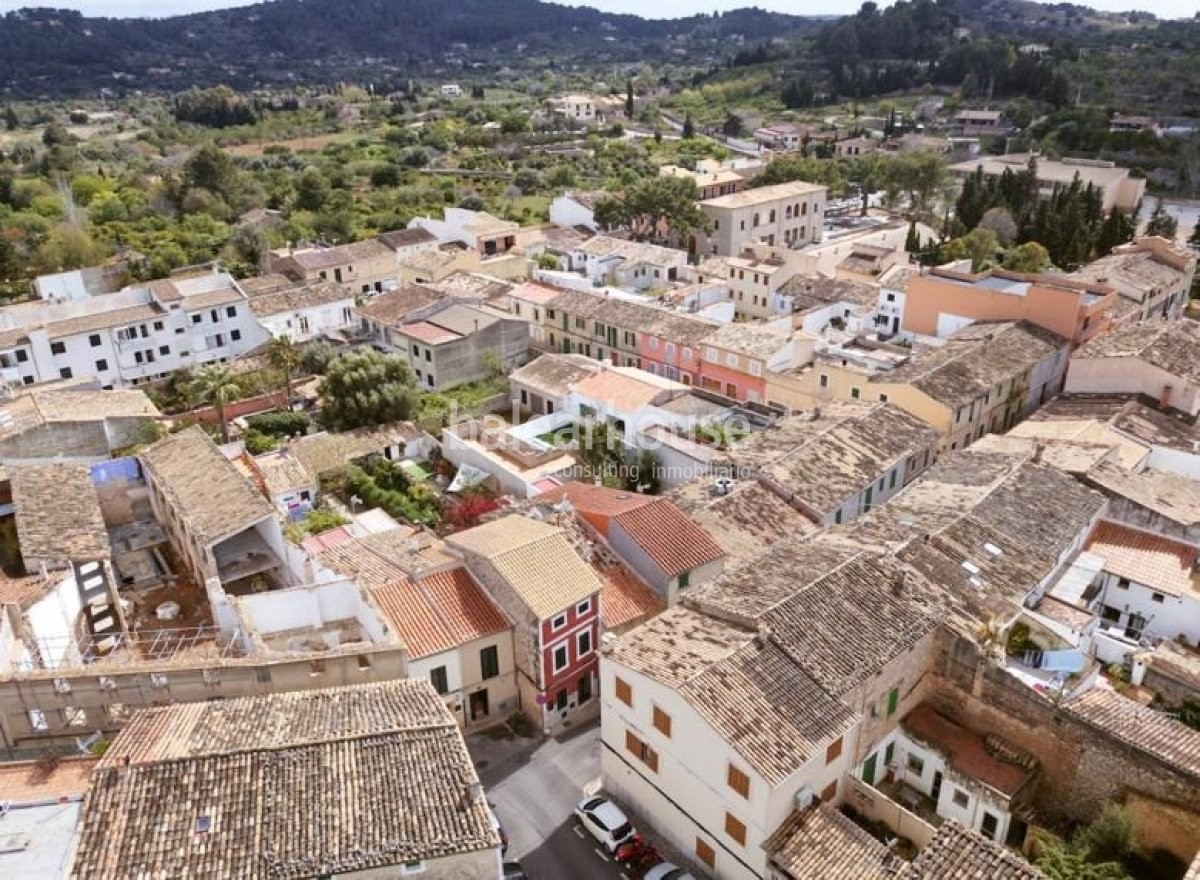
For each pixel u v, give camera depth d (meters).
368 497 65.44
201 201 150.00
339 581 46.06
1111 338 69.88
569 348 93.94
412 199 160.50
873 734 38.38
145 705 38.12
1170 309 92.19
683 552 47.78
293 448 69.44
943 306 80.94
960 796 37.06
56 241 123.19
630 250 111.69
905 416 63.16
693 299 97.19
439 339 86.19
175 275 120.44
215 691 38.66
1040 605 44.41
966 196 127.25
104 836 28.20
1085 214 117.69
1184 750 34.56
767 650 36.66
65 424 68.19
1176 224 129.50
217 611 46.53
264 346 97.25
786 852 33.16
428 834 28.98
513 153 198.62
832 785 36.69
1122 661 44.88
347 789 30.14
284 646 44.94
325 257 120.50
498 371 88.06
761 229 132.25
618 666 38.00
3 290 113.31
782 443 60.47
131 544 59.91
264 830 28.72
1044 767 37.72
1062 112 189.75
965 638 38.69
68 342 87.62
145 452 62.16
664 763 37.47
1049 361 72.88
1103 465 54.03
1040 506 48.84
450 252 118.75
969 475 52.94
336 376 76.44
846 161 174.00
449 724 32.75
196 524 52.34
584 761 43.44
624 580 48.09
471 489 65.25
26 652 40.28
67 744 37.84
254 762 30.53
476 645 43.78
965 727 40.06
